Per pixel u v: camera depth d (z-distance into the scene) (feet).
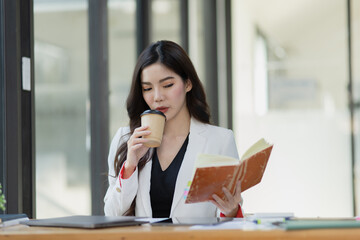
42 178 9.53
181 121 7.50
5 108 8.07
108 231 5.05
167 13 16.05
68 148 10.39
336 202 18.81
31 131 8.46
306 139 19.19
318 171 19.06
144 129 6.23
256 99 19.61
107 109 11.58
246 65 19.72
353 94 18.98
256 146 5.93
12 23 8.12
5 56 8.09
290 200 19.02
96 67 11.43
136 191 6.78
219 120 19.63
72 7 10.66
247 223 5.46
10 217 5.79
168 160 7.27
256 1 19.83
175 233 4.85
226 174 5.60
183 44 17.26
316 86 19.29
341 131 18.99
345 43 19.11
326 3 19.33
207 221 5.75
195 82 7.40
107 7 11.75
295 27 19.51
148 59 7.07
